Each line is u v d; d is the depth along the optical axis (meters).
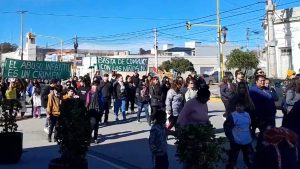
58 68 28.11
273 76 33.59
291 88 13.16
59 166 8.37
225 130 9.09
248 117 9.05
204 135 6.52
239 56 64.94
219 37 40.69
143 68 31.17
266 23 38.44
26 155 12.31
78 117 8.72
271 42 34.03
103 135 16.03
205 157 6.50
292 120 5.39
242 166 10.16
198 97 8.55
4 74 26.92
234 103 9.64
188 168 6.66
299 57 36.66
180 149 6.64
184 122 8.54
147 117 19.16
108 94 18.86
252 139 10.05
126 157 12.04
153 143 8.59
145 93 19.22
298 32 36.72
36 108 22.55
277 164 4.65
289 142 4.71
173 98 14.53
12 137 10.97
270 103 10.15
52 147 13.80
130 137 15.60
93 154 12.55
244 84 10.06
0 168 10.49
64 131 8.69
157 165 8.66
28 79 28.14
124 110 20.34
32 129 18.36
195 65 96.44
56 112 14.66
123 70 30.83
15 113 11.27
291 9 37.16
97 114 14.30
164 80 18.22
